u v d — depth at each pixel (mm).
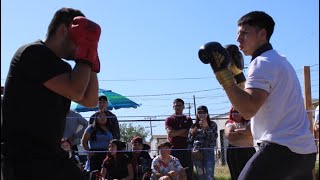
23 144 2281
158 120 6621
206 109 6277
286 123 2652
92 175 5578
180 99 6492
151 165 6172
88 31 2248
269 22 2791
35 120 2268
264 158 2619
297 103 2711
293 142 2609
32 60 2246
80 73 2227
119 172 5855
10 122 2285
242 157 5430
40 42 2361
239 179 2652
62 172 2361
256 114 2719
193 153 6195
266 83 2611
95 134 6047
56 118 2330
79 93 2236
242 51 2859
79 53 2244
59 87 2227
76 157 5770
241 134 5398
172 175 5883
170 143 6133
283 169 2615
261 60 2668
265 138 2658
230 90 2582
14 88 2271
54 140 2346
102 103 6141
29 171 2273
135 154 6191
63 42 2373
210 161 6168
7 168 2301
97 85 2492
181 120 6398
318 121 4598
